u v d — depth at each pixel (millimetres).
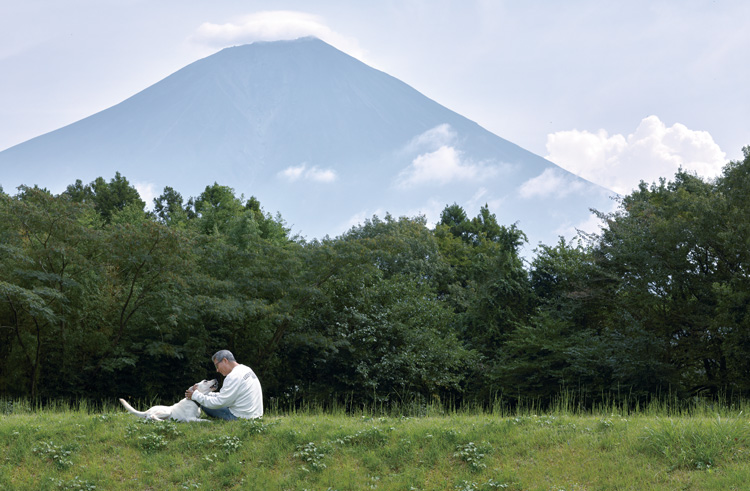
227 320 23891
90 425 9945
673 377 23203
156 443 9422
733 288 22891
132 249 21453
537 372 26875
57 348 22375
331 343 24438
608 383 24500
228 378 10320
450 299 37812
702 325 23891
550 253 33781
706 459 8234
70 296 22328
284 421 10500
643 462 8469
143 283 22859
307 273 25250
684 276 25016
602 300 28750
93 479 8672
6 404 15883
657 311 26188
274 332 25172
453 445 9320
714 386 24188
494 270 33969
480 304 32688
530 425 9977
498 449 9180
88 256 22875
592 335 28656
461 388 28688
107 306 22672
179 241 21844
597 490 8023
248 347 25172
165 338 23031
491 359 31203
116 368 22922
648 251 25703
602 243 28938
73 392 22078
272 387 25578
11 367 21969
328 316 26656
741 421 9172
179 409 10258
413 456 9109
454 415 11750
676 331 25828
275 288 24547
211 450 9367
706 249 25234
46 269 21703
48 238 21219
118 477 8766
